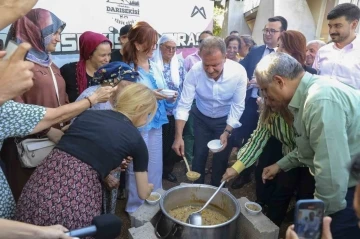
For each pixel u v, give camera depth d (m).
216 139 2.48
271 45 3.06
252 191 3.03
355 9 2.62
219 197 1.76
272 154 2.26
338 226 1.40
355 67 2.64
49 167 1.25
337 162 1.23
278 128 1.81
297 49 2.26
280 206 2.13
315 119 1.26
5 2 0.72
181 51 4.07
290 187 2.05
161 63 2.80
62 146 1.29
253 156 1.91
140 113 1.43
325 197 1.29
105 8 3.23
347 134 1.31
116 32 3.38
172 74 2.86
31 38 1.85
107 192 1.68
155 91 2.17
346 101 1.27
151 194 1.81
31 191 1.22
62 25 2.01
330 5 5.60
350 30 2.65
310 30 6.07
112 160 1.29
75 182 1.22
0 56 0.79
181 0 3.90
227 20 9.15
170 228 1.44
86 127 1.32
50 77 1.94
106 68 1.78
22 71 0.74
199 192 1.80
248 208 1.69
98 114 1.38
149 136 2.25
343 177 1.24
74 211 1.20
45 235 0.93
